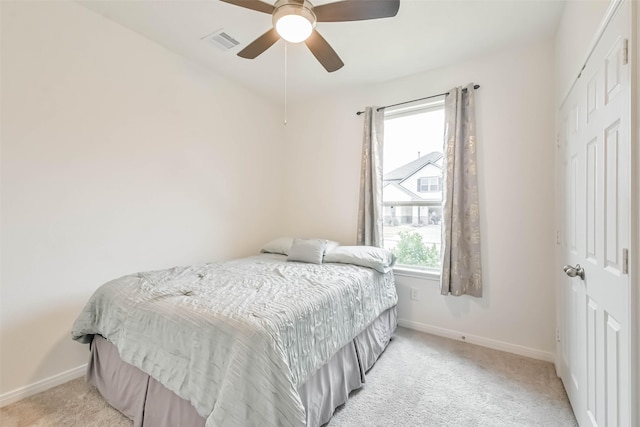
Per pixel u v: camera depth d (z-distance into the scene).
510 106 2.36
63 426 1.53
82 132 1.99
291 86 3.17
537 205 2.25
